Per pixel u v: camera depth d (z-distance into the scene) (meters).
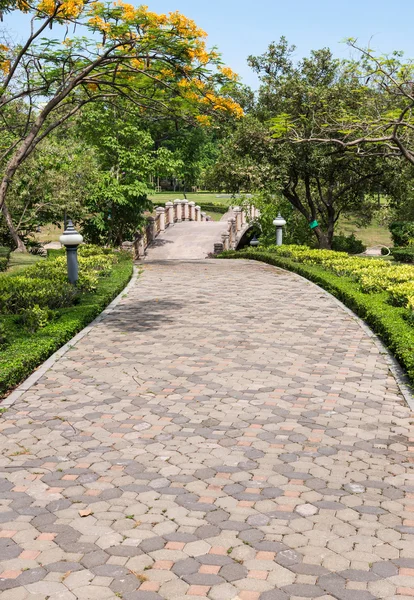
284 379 8.01
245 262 23.20
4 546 4.21
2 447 5.90
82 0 10.11
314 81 25.83
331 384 7.81
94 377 8.10
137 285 16.14
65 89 10.40
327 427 6.38
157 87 11.87
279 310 12.66
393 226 32.03
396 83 15.41
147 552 4.13
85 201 28.97
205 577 3.86
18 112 16.36
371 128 16.94
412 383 7.59
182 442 5.98
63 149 26.69
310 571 3.91
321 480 5.18
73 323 10.40
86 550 4.16
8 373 7.49
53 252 23.52
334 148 23.92
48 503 4.81
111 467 5.44
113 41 10.89
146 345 9.74
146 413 6.79
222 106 11.80
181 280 17.16
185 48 10.72
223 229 38.62
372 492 4.98
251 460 5.57
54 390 7.59
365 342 9.96
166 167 30.11
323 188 31.28
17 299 11.60
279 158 24.66
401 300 11.62
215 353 9.26
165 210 39.91
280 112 25.89
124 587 3.77
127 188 28.39
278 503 4.79
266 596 3.67
